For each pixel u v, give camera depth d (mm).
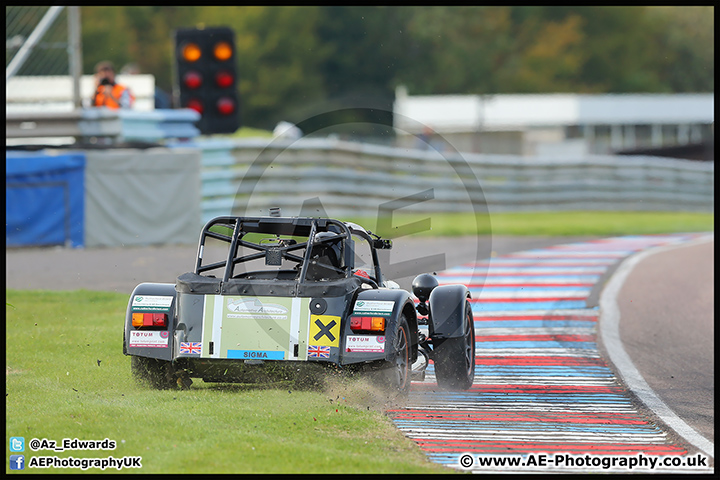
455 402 25312
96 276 49281
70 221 64438
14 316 35625
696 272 56812
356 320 22391
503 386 27766
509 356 33031
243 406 21812
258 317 22578
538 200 97375
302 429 20422
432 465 18781
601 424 23109
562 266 60250
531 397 26188
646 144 161750
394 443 20234
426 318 27438
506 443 21016
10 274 49656
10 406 21578
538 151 156750
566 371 30359
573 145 156500
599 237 79188
